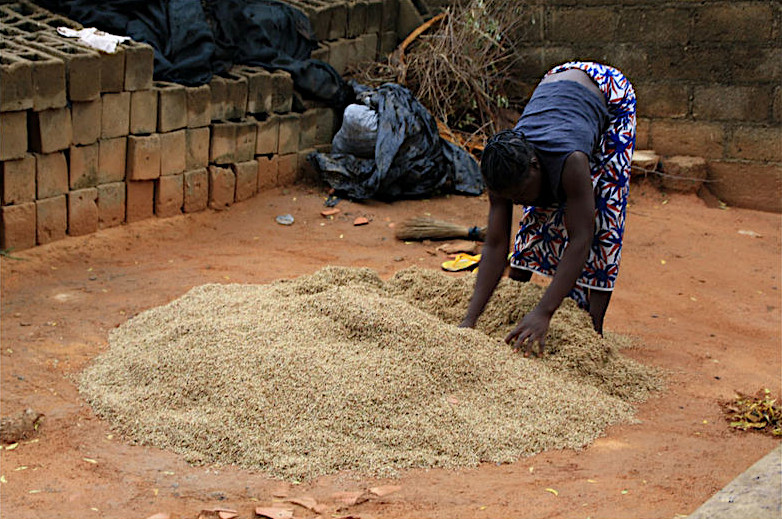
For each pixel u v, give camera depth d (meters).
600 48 9.66
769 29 8.88
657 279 6.93
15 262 6.38
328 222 7.96
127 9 7.70
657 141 9.61
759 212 9.21
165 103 7.33
